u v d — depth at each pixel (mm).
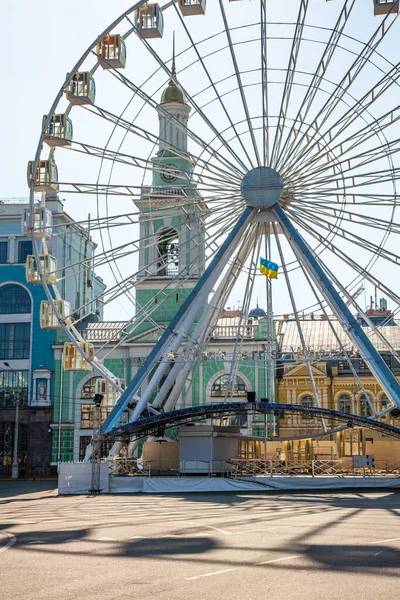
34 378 78250
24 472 77000
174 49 62219
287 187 48156
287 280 49625
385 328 82625
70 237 86750
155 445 53250
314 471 49625
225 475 49219
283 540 18531
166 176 73062
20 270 81562
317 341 80688
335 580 12727
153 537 19328
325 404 75812
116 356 76938
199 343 50656
